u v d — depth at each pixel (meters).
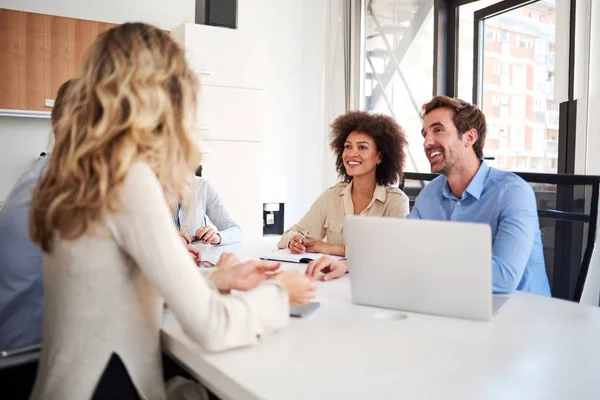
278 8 4.89
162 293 0.94
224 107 4.06
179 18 4.41
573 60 2.88
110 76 0.97
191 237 2.54
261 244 2.54
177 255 0.94
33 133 3.85
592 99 2.80
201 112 3.96
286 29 4.94
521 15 3.40
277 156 4.95
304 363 0.95
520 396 0.82
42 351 1.06
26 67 3.55
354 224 1.33
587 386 0.86
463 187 2.08
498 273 1.63
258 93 4.20
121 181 0.94
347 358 0.98
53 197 0.98
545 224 2.43
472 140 2.04
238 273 1.31
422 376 0.90
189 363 1.02
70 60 3.68
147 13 4.27
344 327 1.18
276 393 0.82
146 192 0.93
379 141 2.48
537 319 1.27
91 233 0.96
